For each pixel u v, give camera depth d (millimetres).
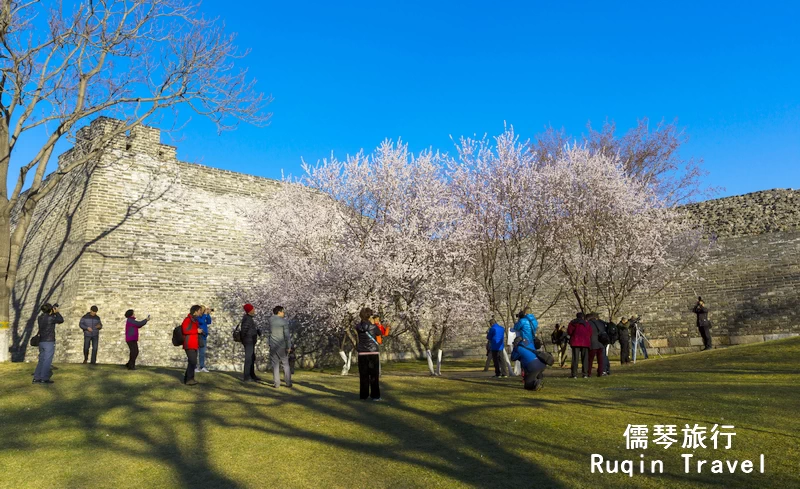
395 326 21812
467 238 18594
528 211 19719
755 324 24531
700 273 29391
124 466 7082
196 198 27953
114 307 23922
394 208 18594
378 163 19234
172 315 25344
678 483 5832
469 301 18438
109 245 24547
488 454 7027
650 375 14117
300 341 28234
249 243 28875
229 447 7789
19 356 26609
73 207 26000
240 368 26469
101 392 11781
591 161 21094
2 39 16344
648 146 41094
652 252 21328
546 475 6195
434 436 8008
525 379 11945
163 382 13117
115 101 18531
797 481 5773
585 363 14914
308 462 7047
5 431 8875
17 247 16969
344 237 19141
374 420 9133
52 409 10297
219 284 27203
